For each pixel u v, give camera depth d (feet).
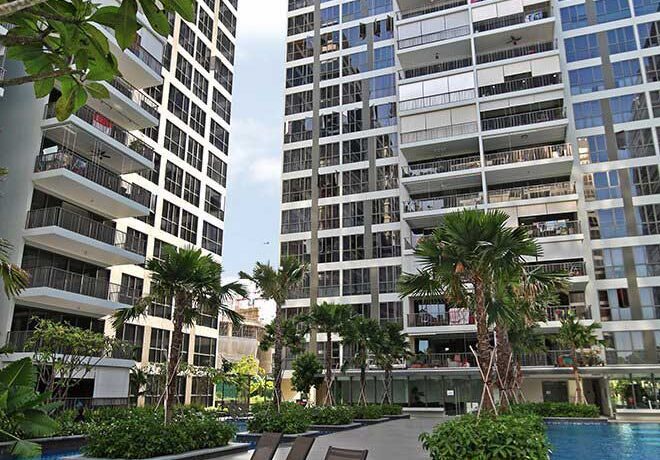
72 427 57.47
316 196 160.45
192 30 146.30
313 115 168.96
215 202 147.74
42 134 87.15
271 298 75.36
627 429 83.71
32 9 9.81
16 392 33.88
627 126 131.13
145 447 38.50
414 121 143.43
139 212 99.86
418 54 149.79
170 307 121.80
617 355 117.80
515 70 137.49
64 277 85.97
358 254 150.20
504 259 44.93
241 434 60.39
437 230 48.85
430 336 133.08
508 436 34.50
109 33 89.86
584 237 126.21
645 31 136.05
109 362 87.20
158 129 127.44
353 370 135.13
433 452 35.81
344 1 176.55
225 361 143.13
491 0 144.36
